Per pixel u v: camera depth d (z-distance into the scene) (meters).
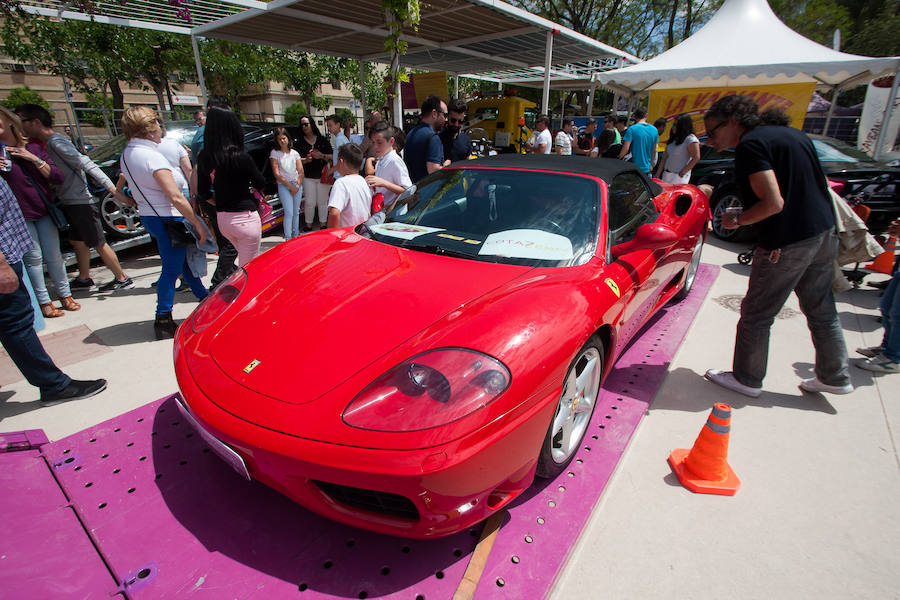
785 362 3.21
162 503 1.81
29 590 1.43
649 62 8.32
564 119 17.91
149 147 3.04
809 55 7.25
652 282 2.73
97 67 17.73
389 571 1.55
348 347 1.59
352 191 3.41
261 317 1.82
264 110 32.69
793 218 2.37
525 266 2.07
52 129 3.94
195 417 1.61
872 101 9.52
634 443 2.34
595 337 1.98
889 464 2.25
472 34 8.23
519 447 1.51
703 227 3.79
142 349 3.31
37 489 1.85
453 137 4.94
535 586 1.52
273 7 6.62
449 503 1.40
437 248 2.27
